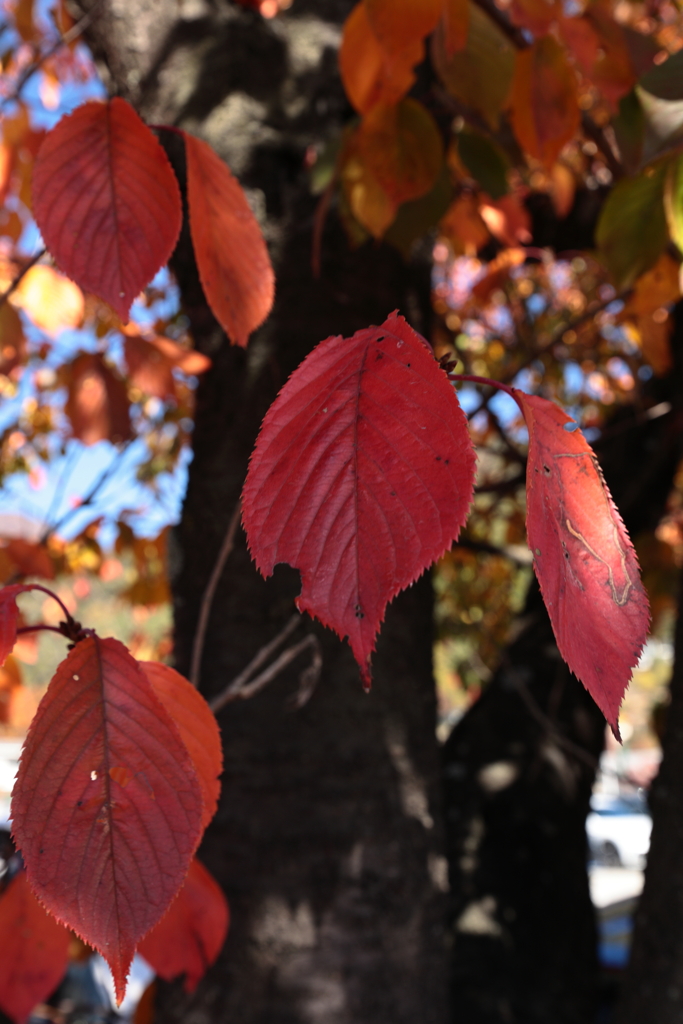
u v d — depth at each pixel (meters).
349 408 0.44
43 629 0.51
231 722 1.23
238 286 0.60
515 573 3.41
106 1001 2.81
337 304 1.32
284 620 1.23
